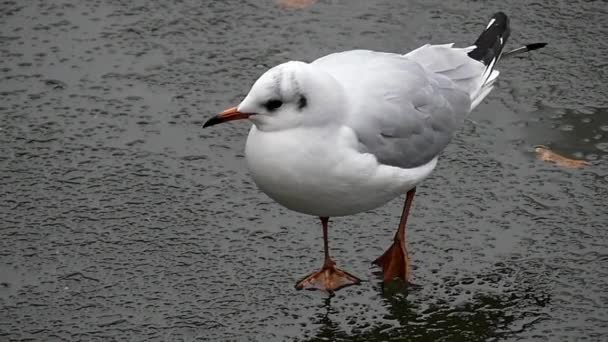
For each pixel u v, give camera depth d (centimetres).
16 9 1452
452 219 1097
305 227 1095
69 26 1422
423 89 1017
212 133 1238
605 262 1033
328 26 1421
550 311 976
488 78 1106
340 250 1062
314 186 938
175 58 1365
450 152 1197
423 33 1404
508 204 1115
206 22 1435
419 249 1058
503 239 1066
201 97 1298
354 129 947
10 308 984
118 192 1140
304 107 917
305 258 1052
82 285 1014
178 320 971
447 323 966
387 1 1470
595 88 1305
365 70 998
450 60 1078
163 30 1418
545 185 1143
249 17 1445
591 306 980
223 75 1336
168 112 1271
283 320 973
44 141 1218
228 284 1016
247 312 982
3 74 1330
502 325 962
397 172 973
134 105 1282
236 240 1074
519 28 1414
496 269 1028
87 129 1239
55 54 1369
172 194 1139
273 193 960
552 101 1284
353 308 987
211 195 1138
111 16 1444
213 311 983
